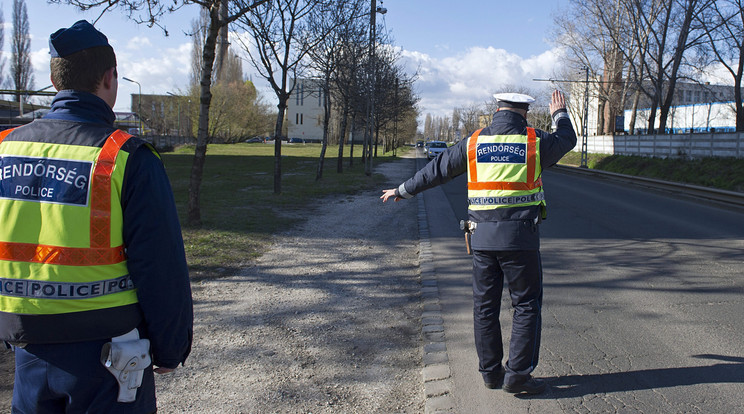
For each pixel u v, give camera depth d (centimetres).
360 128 4409
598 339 421
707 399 321
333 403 325
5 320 163
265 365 377
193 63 6116
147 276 166
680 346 405
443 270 654
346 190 1622
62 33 172
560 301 527
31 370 164
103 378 165
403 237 889
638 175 2558
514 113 324
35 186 163
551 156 315
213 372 365
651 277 618
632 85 3844
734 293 551
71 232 161
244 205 1219
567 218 1109
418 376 363
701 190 1553
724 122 5228
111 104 185
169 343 175
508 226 306
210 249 736
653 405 315
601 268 665
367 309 505
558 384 344
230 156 4203
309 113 11188
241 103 6762
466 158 324
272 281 594
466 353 396
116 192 165
